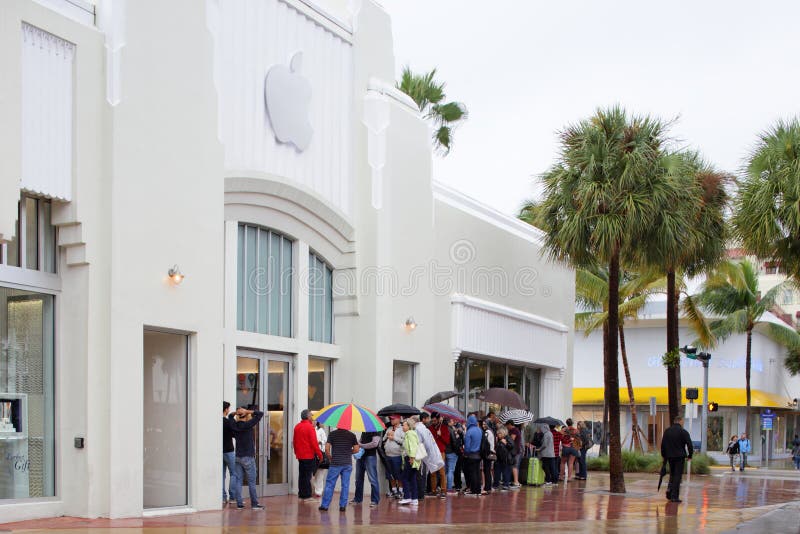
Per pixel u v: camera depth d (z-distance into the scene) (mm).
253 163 17031
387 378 19812
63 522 12336
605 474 30250
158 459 14469
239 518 13703
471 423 19609
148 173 13883
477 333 24031
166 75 14320
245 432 14945
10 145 11898
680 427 19766
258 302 17594
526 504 18031
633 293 36781
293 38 18312
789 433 66188
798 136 21109
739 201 21953
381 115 20141
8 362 12422
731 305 47750
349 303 19766
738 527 14586
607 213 21391
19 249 12711
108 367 13062
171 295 14172
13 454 12438
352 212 19938
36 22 12430
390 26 21500
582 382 54062
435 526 13695
